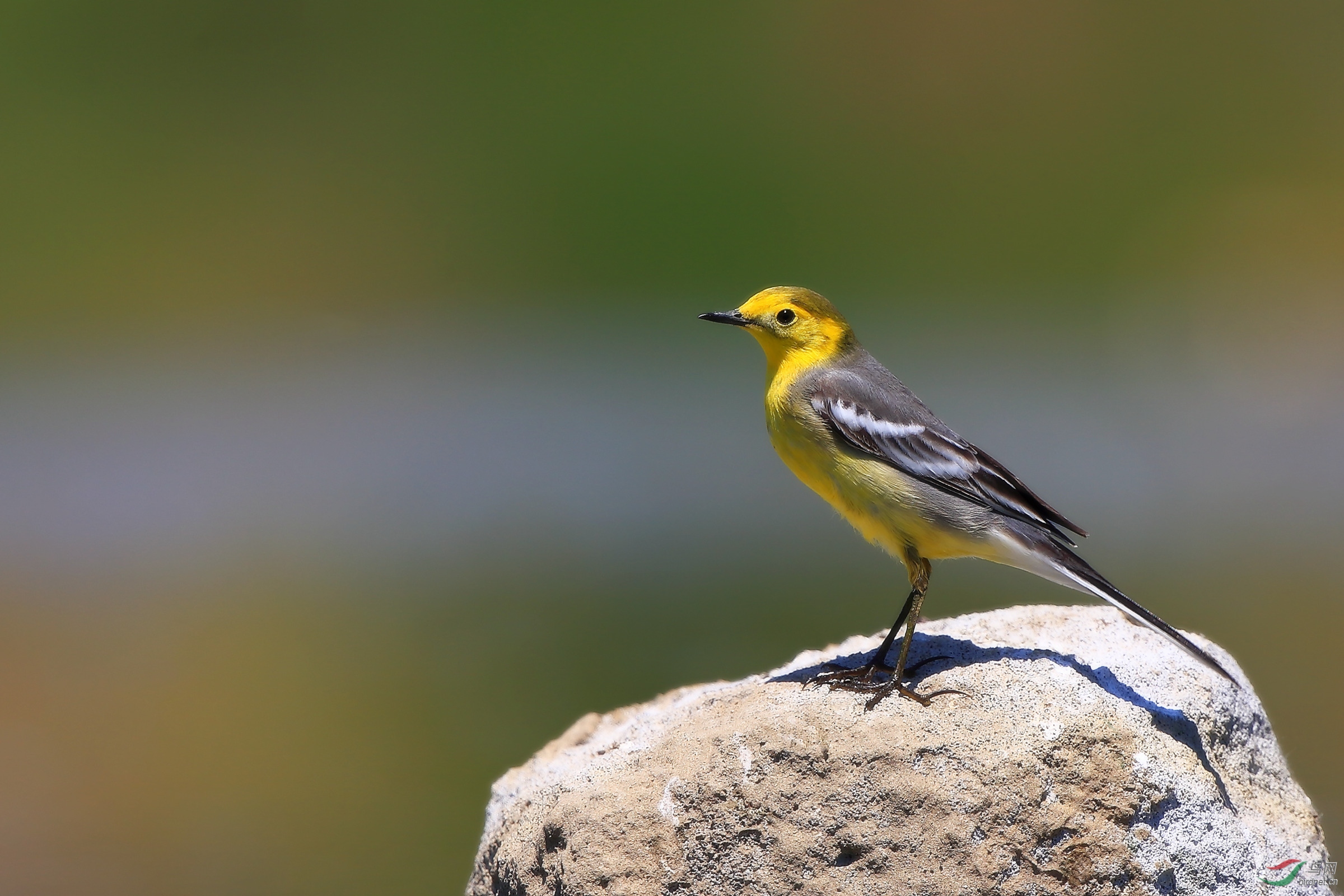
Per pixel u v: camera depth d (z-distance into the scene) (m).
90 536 24.64
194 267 46.69
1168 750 7.45
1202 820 7.30
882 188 50.50
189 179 49.94
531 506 25.70
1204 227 46.84
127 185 48.97
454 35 56.03
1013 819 7.11
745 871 7.22
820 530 23.97
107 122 51.53
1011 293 46.06
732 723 7.63
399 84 54.53
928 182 50.56
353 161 51.38
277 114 52.78
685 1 58.41
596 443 29.72
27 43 53.97
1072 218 48.81
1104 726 7.37
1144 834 7.16
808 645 18.22
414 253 48.12
